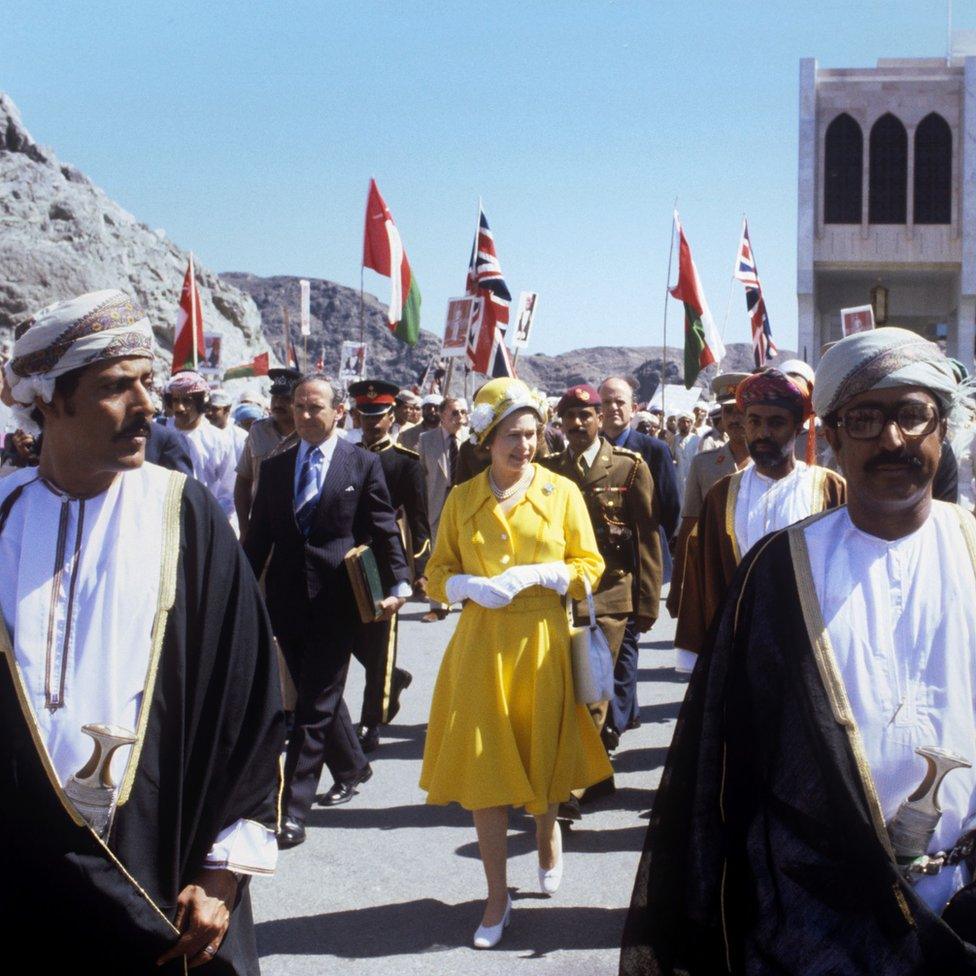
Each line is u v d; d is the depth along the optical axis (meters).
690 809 2.51
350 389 8.34
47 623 2.32
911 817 2.28
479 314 12.43
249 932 2.56
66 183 88.38
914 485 2.37
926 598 2.37
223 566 2.48
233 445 9.60
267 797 2.51
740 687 2.47
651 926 2.55
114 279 81.81
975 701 2.34
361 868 5.28
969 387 2.54
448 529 4.79
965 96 48.41
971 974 2.20
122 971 2.28
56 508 2.40
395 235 13.05
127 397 2.38
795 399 4.49
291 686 5.94
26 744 2.24
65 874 2.22
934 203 49.31
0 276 76.75
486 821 4.47
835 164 49.59
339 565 5.88
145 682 2.33
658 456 7.14
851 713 2.32
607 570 6.50
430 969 4.28
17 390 2.38
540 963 4.32
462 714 4.48
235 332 89.88
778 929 2.32
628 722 6.98
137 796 2.30
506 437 4.67
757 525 4.52
